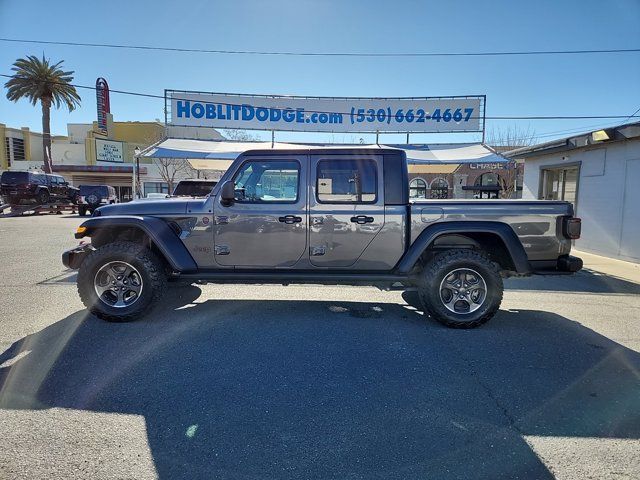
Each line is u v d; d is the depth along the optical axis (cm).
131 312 483
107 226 484
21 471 234
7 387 334
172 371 366
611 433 279
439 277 473
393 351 417
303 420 291
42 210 2706
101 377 352
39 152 4962
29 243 1197
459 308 486
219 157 1366
